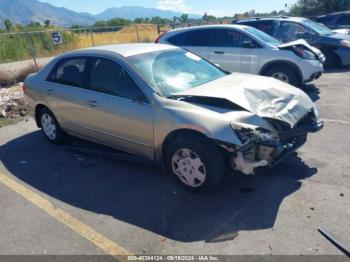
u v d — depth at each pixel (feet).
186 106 12.61
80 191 13.83
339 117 20.52
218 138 11.52
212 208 11.97
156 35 67.36
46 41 55.88
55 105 17.58
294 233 10.41
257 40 27.02
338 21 50.88
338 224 10.67
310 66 25.61
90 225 11.57
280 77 26.55
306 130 13.35
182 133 12.62
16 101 27.81
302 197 12.22
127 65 14.28
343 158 15.02
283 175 13.84
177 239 10.55
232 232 10.66
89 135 16.52
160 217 11.71
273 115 12.35
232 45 28.04
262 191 12.78
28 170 16.08
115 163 16.10
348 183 12.94
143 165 15.64
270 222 11.00
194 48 29.53
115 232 11.10
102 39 62.80
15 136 20.97
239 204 12.08
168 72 14.79
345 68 37.22
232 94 12.92
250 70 27.35
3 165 16.83
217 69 16.93
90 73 15.72
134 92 13.91
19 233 11.45
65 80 17.11
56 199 13.38
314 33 36.88
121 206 12.54
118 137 14.89
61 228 11.53
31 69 40.78
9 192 14.20
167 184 13.80
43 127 19.39
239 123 11.64
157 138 13.26
